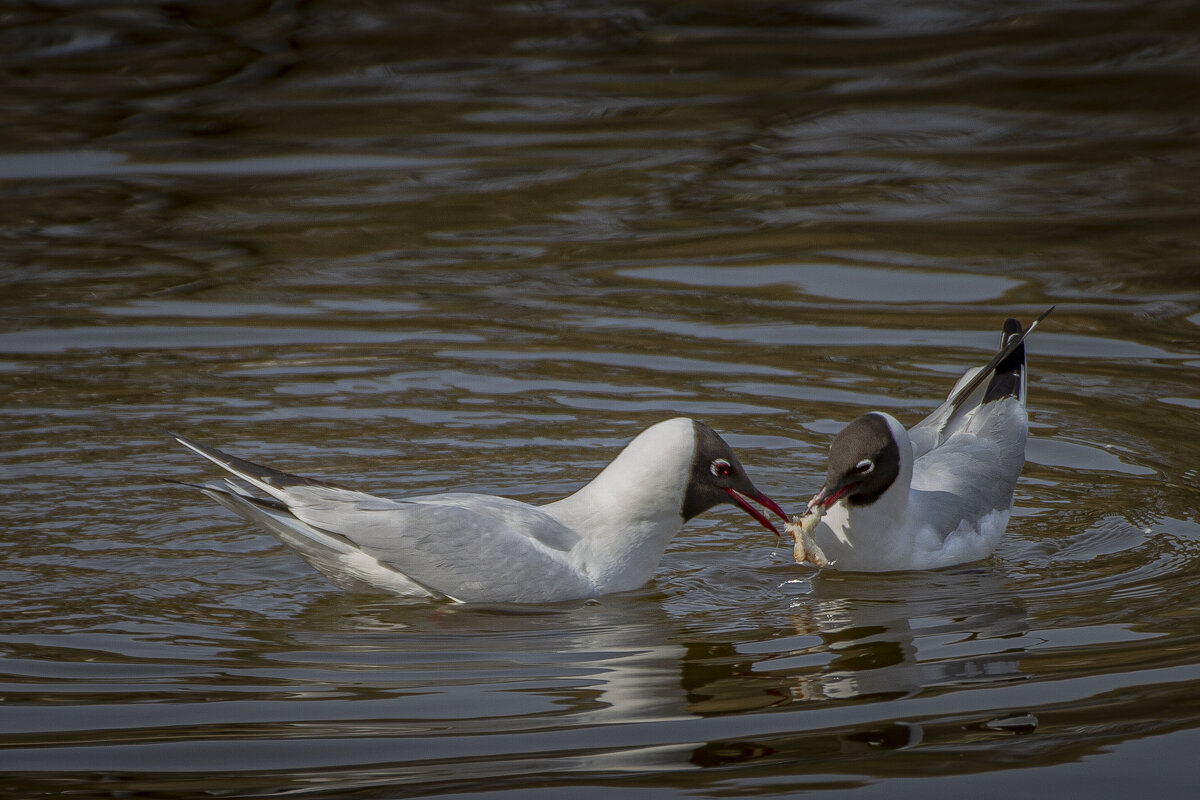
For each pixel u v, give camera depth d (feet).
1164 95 88.28
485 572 33.65
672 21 109.70
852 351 51.08
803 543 35.53
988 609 33.27
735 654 30.60
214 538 37.27
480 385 48.01
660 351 51.19
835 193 71.72
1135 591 33.81
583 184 73.77
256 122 85.20
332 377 48.67
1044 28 105.09
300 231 66.39
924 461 40.09
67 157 78.07
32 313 54.65
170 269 60.64
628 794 23.85
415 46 102.27
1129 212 67.51
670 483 34.88
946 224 66.49
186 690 28.17
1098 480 41.29
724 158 78.02
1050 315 54.65
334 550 33.86
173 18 107.86
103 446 42.45
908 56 99.09
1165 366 49.55
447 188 73.31
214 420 44.68
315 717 26.94
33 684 28.40
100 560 35.47
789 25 108.58
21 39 101.86
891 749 25.54
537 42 103.76
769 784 24.22
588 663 30.04
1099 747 25.38
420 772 24.61
